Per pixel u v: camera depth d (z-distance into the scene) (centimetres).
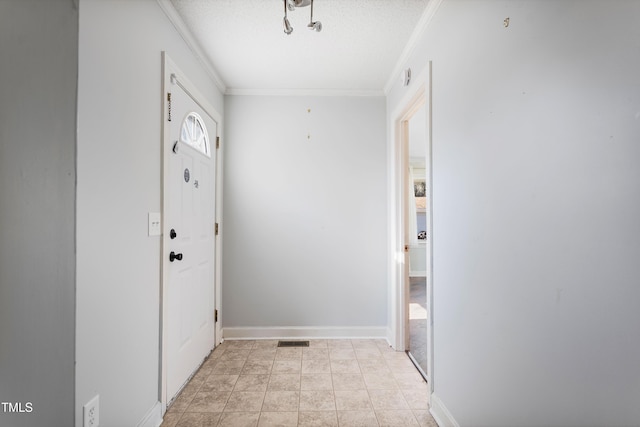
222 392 192
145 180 152
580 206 78
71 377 106
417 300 426
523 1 100
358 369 223
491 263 118
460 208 143
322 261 287
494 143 117
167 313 173
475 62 131
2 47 107
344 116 291
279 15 185
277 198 286
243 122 287
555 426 86
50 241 106
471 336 133
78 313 107
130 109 139
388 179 286
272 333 283
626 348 66
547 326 90
